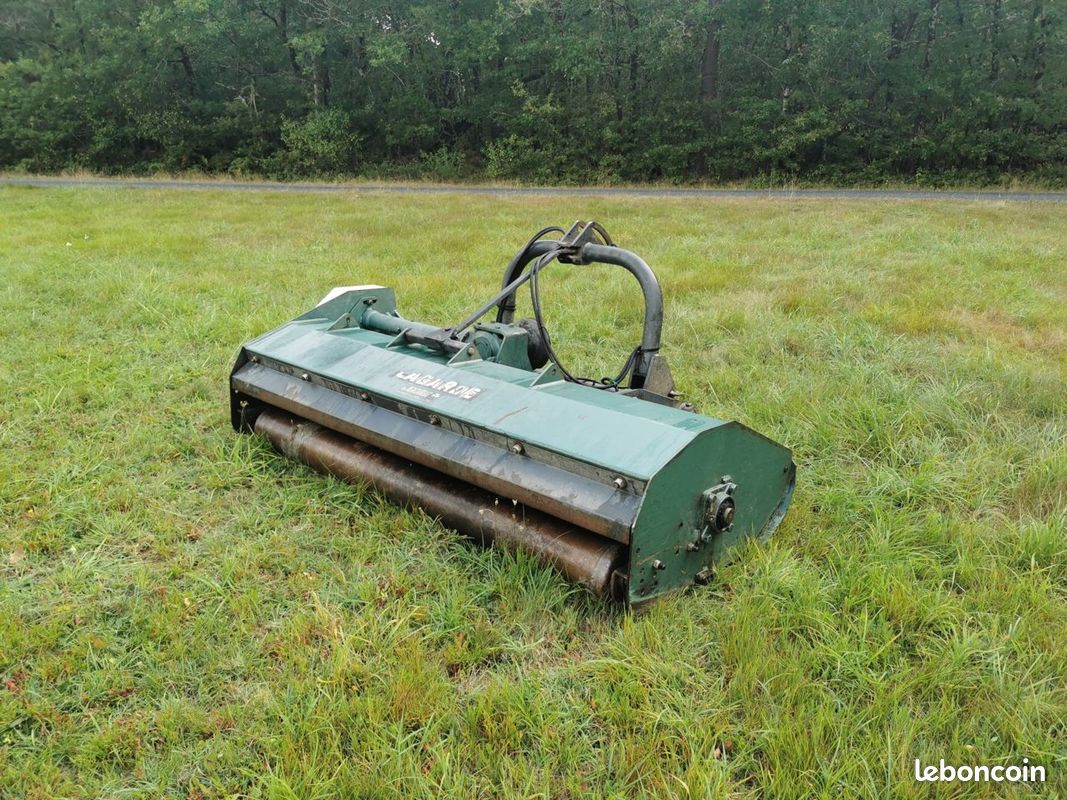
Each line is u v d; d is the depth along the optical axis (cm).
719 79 3136
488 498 387
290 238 1327
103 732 280
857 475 479
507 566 363
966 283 964
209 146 3269
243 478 467
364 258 1128
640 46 3023
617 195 2277
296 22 3300
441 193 2341
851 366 649
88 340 732
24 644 320
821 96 2942
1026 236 1328
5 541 398
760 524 394
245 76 3347
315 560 385
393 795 254
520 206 1873
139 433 522
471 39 3070
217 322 772
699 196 2234
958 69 2948
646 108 3138
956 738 271
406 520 405
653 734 275
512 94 3127
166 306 834
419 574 367
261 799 255
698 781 256
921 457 493
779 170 2938
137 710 293
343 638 322
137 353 693
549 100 3009
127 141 3328
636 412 361
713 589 358
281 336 498
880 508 433
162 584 366
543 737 274
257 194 2250
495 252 1167
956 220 1543
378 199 2092
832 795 254
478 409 377
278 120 3266
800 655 313
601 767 267
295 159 3120
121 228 1447
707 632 329
